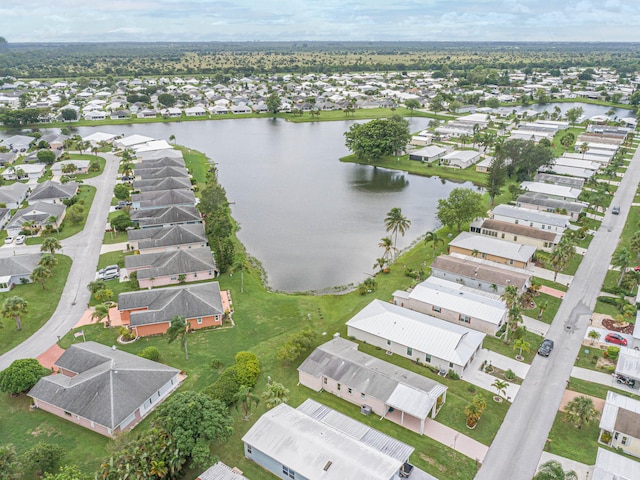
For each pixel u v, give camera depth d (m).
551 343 74.69
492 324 77.81
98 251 109.81
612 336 76.06
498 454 55.25
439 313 83.50
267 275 103.06
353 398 63.50
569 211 127.44
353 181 173.00
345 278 101.81
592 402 61.44
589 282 95.00
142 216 122.50
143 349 74.38
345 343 73.06
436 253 109.38
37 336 77.94
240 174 180.50
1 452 49.19
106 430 57.50
